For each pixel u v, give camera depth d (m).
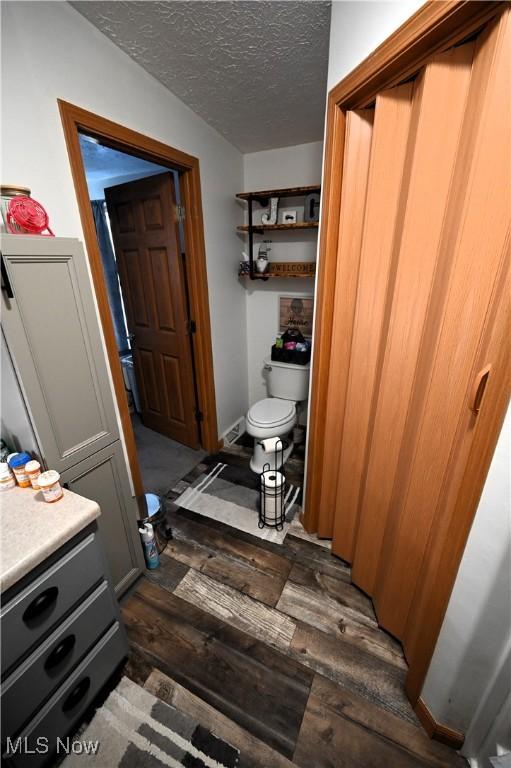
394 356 1.11
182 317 2.33
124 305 2.70
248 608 1.47
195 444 2.71
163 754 1.02
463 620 0.88
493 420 0.74
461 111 0.80
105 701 1.15
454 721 0.99
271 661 1.27
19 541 0.85
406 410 1.12
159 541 1.79
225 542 1.83
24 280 0.95
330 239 1.30
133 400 3.46
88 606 1.02
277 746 1.04
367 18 0.94
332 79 1.15
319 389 1.54
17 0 1.01
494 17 0.66
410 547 1.14
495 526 0.77
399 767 0.99
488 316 0.75
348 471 1.50
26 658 0.85
